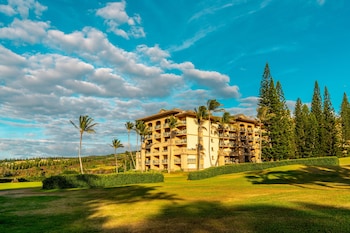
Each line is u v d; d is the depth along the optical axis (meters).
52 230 12.02
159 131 92.31
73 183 40.78
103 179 42.84
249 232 9.84
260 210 13.75
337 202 14.30
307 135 82.12
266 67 78.19
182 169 79.81
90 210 17.45
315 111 84.75
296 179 38.66
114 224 12.77
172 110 85.38
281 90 84.56
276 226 10.30
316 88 85.62
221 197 20.70
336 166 51.28
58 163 157.12
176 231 10.66
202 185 35.22
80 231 11.66
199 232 10.27
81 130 65.75
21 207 19.98
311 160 59.62
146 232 10.87
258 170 55.91
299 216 11.65
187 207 16.62
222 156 89.06
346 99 90.69
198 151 79.81
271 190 23.86
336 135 80.94
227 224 11.19
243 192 23.47
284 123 75.81
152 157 91.19
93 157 188.88
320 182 32.59
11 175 120.25
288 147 73.44
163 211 15.65
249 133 100.31
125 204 19.44
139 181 45.78
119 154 191.62
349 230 9.29
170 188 31.72
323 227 9.79
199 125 81.81
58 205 20.61
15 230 12.19
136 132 88.69
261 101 78.19
